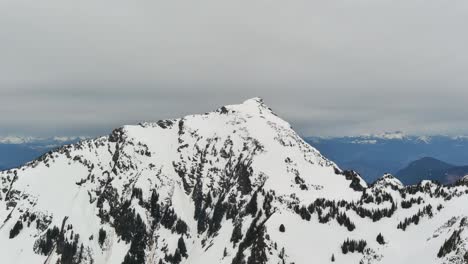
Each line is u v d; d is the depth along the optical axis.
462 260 178.38
